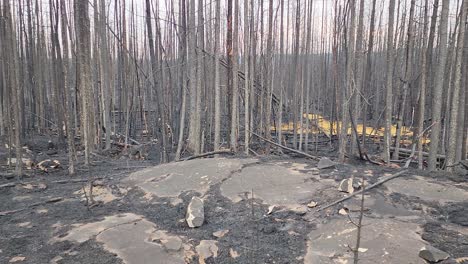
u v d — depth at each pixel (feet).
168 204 16.38
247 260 12.05
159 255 12.15
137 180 19.19
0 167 24.70
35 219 15.78
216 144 25.32
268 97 30.35
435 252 10.96
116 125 45.83
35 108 41.42
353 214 13.97
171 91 31.04
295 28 35.50
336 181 16.89
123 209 16.48
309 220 14.16
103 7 30.89
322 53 50.60
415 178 17.13
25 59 40.29
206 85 31.83
